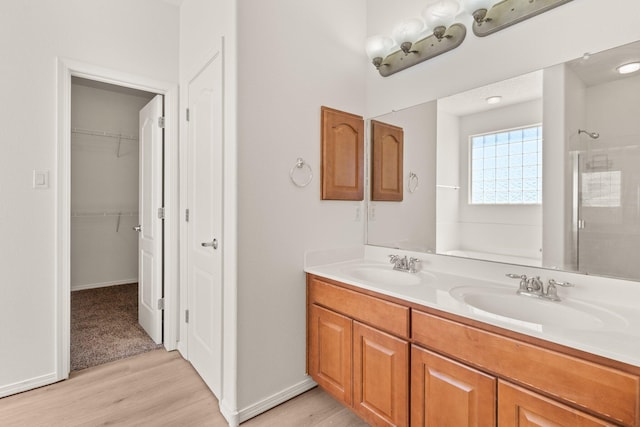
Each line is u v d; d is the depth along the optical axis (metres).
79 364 2.26
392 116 2.11
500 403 1.08
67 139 2.06
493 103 1.61
